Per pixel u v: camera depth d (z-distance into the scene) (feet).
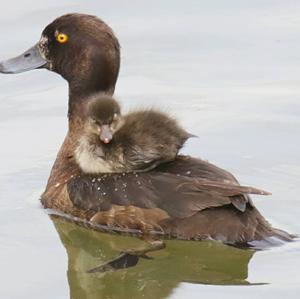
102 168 43.93
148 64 59.47
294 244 40.68
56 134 52.75
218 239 40.75
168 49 60.75
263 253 40.29
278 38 61.36
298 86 56.49
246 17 63.57
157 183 42.32
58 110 55.16
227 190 40.42
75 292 39.68
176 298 38.45
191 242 41.24
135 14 63.67
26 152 51.06
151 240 42.06
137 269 41.50
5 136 52.70
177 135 43.65
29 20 62.13
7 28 61.52
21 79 58.65
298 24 62.54
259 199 45.47
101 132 43.24
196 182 41.52
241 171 48.06
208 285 39.58
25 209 46.03
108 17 63.05
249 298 37.86
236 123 52.85
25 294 39.19
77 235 44.47
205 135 51.70
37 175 48.93
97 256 43.09
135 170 43.47
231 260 40.75
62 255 42.52
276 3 65.00
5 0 64.39
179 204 41.47
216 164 48.80
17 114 54.85
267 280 38.93
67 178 45.70
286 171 47.83
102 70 47.55
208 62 59.57
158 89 56.85
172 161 43.52
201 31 62.13
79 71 47.80
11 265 41.50
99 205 43.47
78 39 47.62
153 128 43.45
